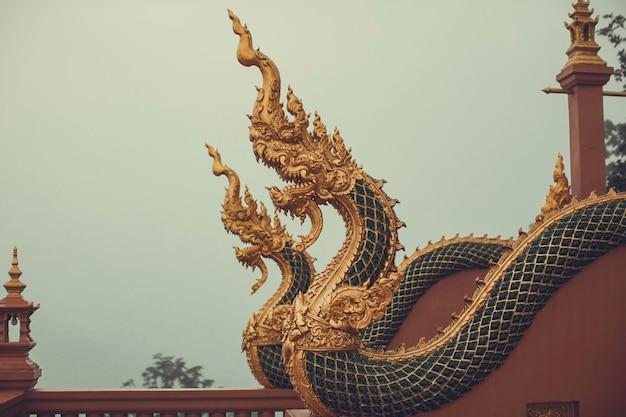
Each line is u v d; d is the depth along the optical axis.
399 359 4.98
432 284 7.64
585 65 6.34
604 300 4.94
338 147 5.12
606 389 4.92
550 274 4.87
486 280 4.97
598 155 6.31
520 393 4.88
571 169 6.47
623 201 5.02
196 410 7.46
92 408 7.33
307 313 4.90
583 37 6.47
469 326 4.91
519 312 4.85
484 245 7.60
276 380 7.54
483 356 4.84
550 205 6.34
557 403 4.93
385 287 4.98
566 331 4.91
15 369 7.21
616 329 4.95
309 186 5.05
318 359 4.87
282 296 7.75
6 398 6.72
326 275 5.04
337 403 4.89
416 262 7.69
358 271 5.02
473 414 4.88
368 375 4.88
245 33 5.09
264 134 5.05
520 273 4.89
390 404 4.87
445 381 4.84
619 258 4.97
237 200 7.78
